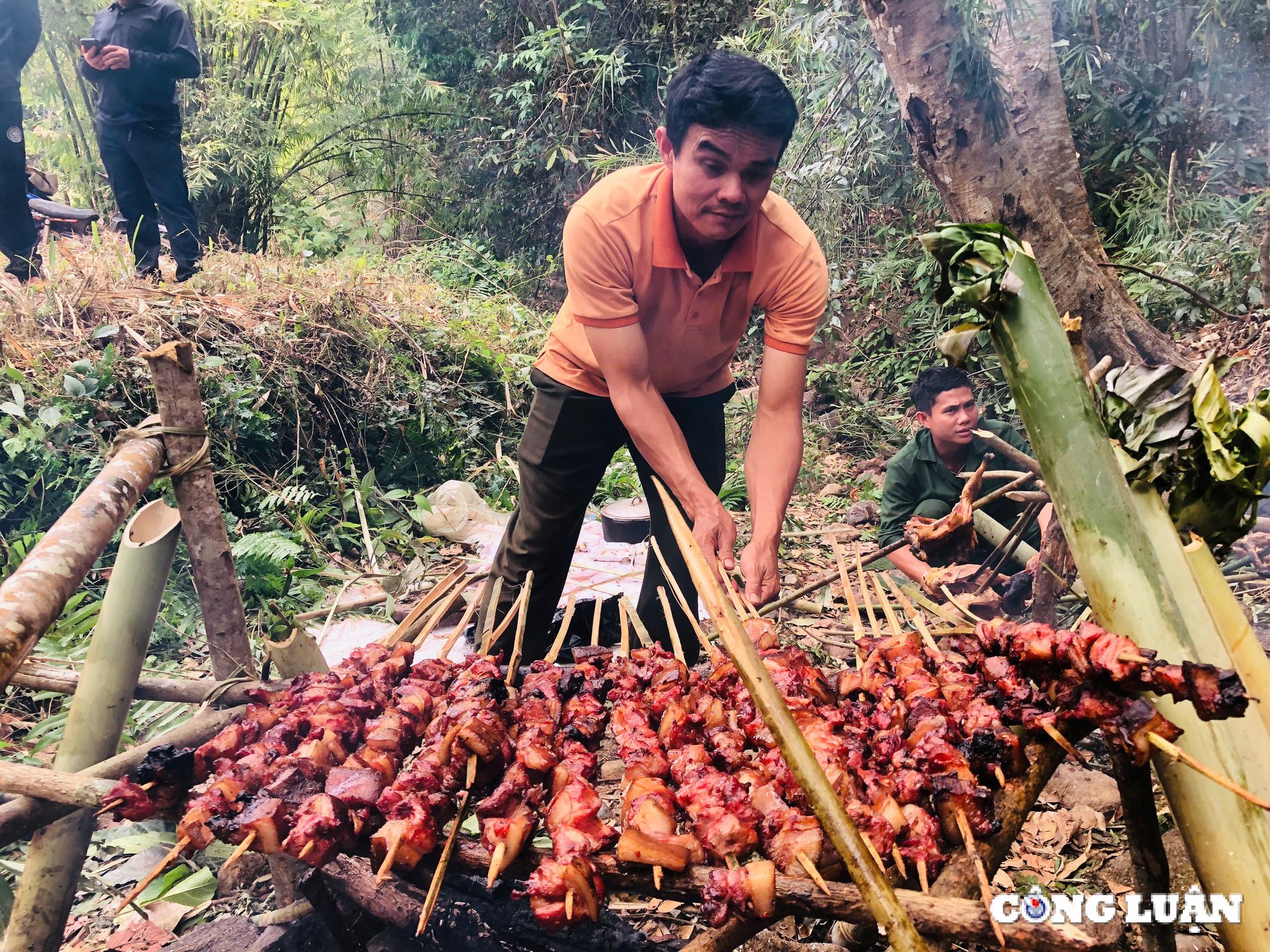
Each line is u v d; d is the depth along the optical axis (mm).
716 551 2443
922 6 3779
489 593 3389
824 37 6531
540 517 3203
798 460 2723
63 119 10297
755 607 2500
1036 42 4074
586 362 2973
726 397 3254
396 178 12078
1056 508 1492
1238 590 3748
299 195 11984
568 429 3086
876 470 7051
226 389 5344
